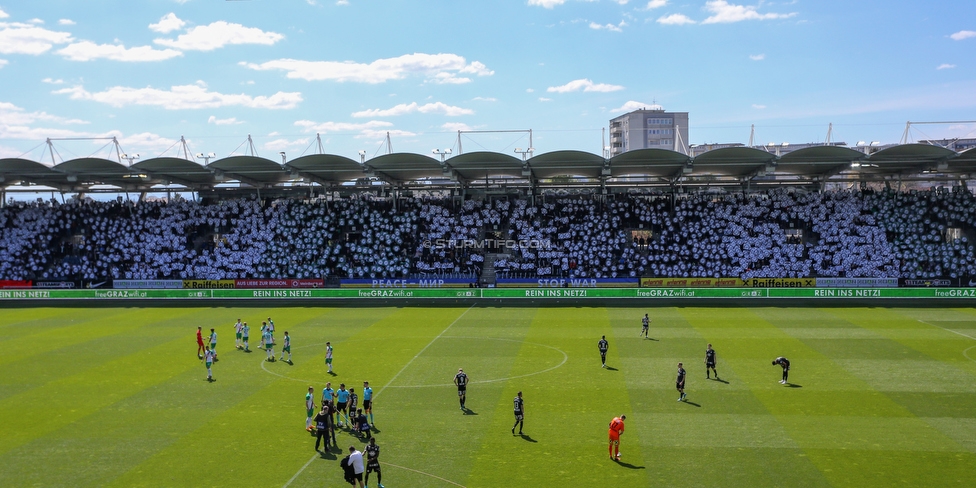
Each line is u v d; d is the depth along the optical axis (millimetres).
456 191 89312
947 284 70188
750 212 78438
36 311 67312
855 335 51188
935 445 28875
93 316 63969
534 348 48125
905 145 66375
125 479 26500
